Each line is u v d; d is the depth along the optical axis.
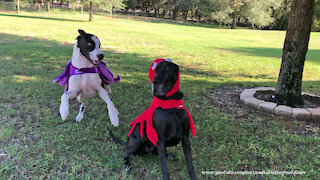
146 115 3.56
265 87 8.43
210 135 5.07
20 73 8.94
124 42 18.98
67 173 3.71
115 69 10.45
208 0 54.94
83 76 4.34
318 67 12.74
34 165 3.89
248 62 13.58
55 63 10.87
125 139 4.80
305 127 5.64
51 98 6.79
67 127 5.16
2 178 3.56
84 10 69.62
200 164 4.05
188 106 6.65
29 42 16.16
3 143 4.44
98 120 5.59
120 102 6.70
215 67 12.03
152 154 4.30
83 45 4.16
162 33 28.88
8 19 32.41
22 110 5.89
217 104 6.99
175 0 72.00
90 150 4.30
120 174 3.77
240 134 5.18
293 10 6.52
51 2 76.06
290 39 6.65
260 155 4.43
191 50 16.95
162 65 3.17
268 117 6.15
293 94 6.82
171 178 3.72
